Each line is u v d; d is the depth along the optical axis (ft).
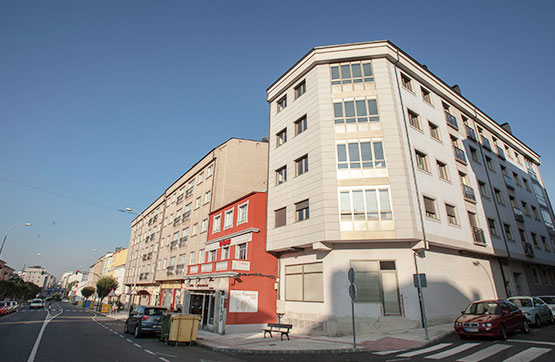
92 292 251.80
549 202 110.22
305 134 62.34
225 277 59.16
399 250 51.13
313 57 65.67
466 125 81.71
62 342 42.60
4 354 32.58
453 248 58.95
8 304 126.41
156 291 122.83
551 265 91.81
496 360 27.58
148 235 151.74
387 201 51.78
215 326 58.03
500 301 41.81
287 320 58.75
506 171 90.94
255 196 69.05
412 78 68.33
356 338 43.80
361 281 50.11
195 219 102.42
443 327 48.06
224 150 97.04
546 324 51.78
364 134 56.95
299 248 58.44
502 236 74.02
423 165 60.95
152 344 43.68
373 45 63.87
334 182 54.19
